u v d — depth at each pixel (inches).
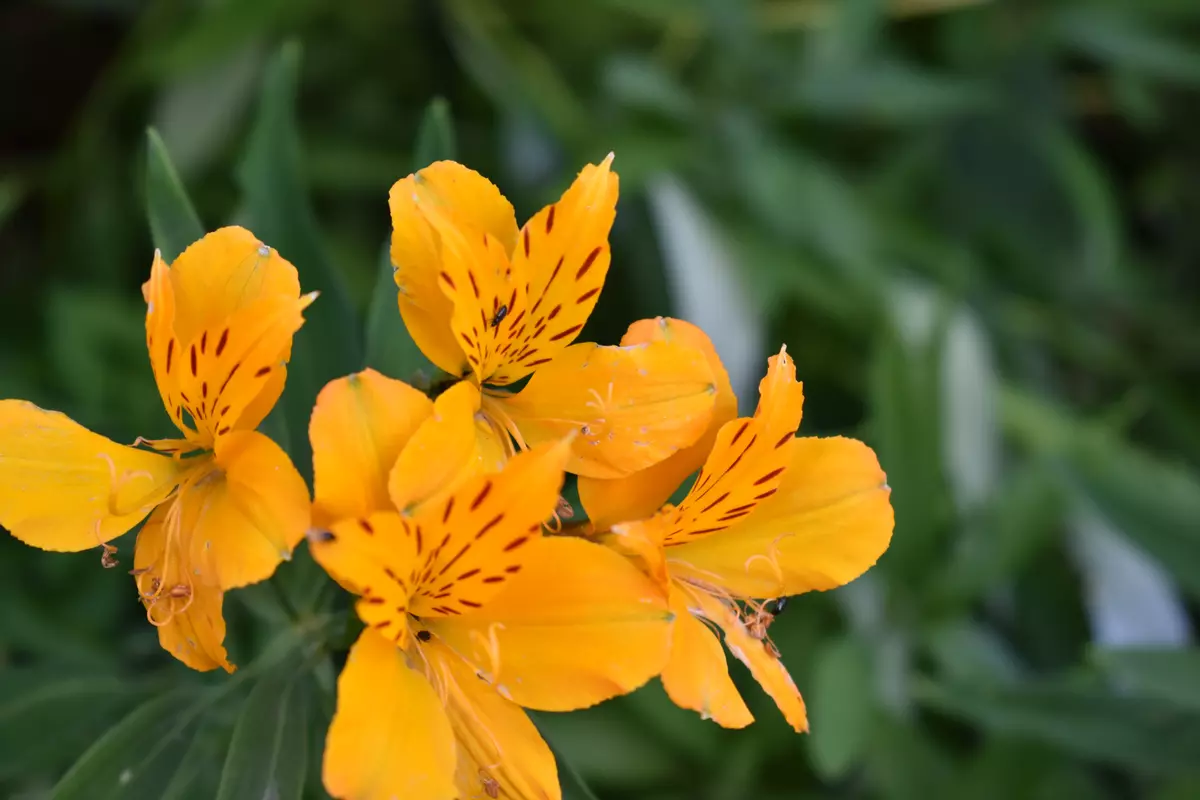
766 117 29.2
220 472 18.2
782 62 29.5
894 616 23.3
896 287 27.6
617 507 18.5
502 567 17.6
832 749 21.7
